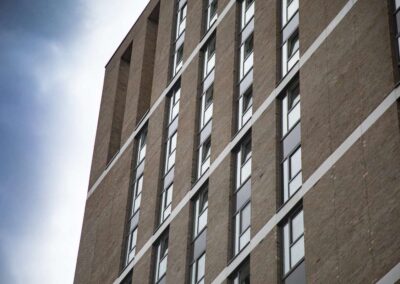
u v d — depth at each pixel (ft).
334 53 153.38
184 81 192.65
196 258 164.96
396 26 145.07
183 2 210.79
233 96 174.29
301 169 150.00
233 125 170.71
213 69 186.39
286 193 151.74
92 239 201.67
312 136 149.69
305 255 140.15
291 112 158.81
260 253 149.48
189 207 171.63
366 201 134.41
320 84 153.17
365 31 149.07
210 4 199.82
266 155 157.99
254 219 153.99
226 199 162.61
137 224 187.83
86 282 195.83
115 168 205.77
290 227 147.54
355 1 154.10
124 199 195.11
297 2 170.81
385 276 126.72
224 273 155.02
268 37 172.35
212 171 169.68
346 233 135.13
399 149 133.08
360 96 143.95
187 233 168.76
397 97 137.39
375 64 143.95
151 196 185.26
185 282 163.73
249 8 184.65
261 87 167.32
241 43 181.37
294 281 142.20
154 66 207.72
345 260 133.39
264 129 161.38
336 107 147.54
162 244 176.76
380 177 134.00
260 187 155.94
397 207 129.59
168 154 188.34
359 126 141.49
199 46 193.77
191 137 180.86
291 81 161.48
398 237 127.54
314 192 144.05
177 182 178.70
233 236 158.40
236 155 166.81
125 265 185.98
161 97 199.00
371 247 130.41
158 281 172.86
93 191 211.00
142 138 201.67
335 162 142.72
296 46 165.78
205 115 181.88
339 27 155.02
